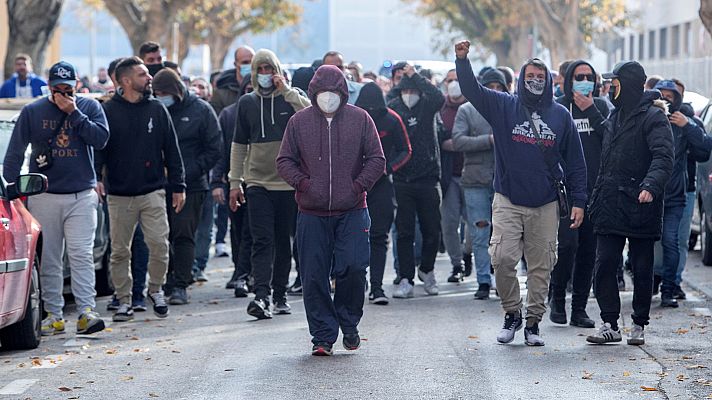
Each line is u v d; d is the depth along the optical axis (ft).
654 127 41.01
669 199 52.21
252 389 34.99
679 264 54.70
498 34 230.27
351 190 39.32
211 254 77.77
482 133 54.80
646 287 42.11
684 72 115.75
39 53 111.24
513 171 41.11
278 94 47.70
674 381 36.11
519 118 41.01
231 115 57.16
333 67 39.11
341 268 39.83
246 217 56.49
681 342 43.14
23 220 41.98
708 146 51.80
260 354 40.81
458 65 40.70
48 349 42.47
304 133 39.37
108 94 52.65
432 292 56.85
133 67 47.55
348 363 38.91
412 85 54.70
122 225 48.55
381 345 42.42
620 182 41.37
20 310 40.68
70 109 44.27
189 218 53.83
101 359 40.42
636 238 41.50
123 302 49.26
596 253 43.09
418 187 55.26
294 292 56.85
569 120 41.34
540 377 36.60
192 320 49.26
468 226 61.52
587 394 34.27
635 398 33.78
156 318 49.93
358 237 39.83
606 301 42.37
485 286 55.06
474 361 39.27
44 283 45.34
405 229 55.67
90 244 45.24
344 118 39.45
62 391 35.27
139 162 48.11
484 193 55.16
